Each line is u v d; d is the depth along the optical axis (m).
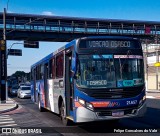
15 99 41.28
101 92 11.21
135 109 11.46
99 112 11.12
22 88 44.41
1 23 72.25
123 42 11.88
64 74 13.27
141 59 11.95
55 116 18.64
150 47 71.19
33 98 25.92
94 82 11.28
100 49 11.61
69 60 13.10
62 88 13.84
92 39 11.68
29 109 24.53
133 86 11.51
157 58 67.81
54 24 76.56
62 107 14.13
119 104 11.24
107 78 11.38
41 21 75.25
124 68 11.59
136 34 85.69
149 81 71.00
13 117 18.78
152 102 28.73
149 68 71.06
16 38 72.31
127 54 11.76
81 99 11.25
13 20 72.62
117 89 11.30
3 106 26.20
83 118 11.18
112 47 11.73
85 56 11.50
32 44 43.09
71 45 12.23
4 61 32.19
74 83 11.65
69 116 13.06
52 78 16.44
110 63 11.52
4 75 32.16
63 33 75.38
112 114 11.19
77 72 11.44
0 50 32.25
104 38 11.74
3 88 31.83
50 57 17.02
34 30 71.31
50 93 17.14
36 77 23.47
